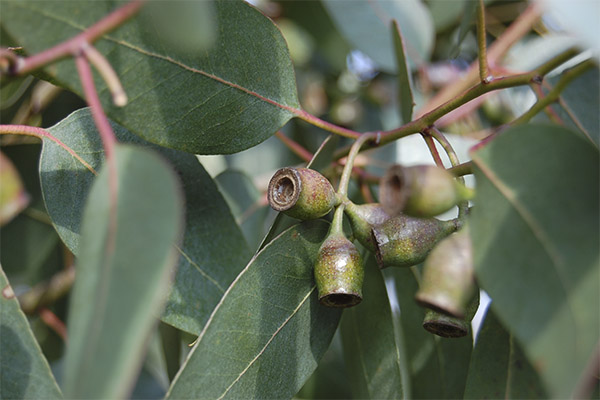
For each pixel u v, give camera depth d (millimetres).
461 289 111
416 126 143
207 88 137
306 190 127
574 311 103
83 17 116
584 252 106
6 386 124
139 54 129
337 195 132
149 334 94
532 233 109
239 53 140
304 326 135
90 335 92
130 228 97
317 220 135
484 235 111
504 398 133
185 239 145
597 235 106
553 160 111
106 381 89
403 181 112
